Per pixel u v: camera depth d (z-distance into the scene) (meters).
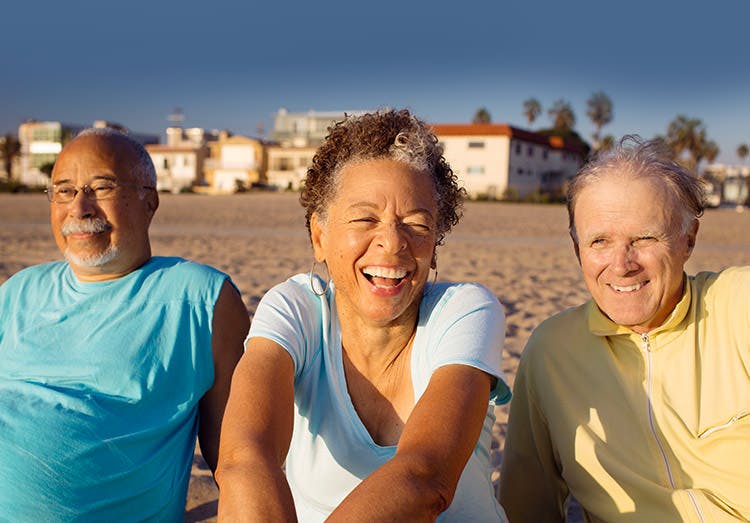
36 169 77.81
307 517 1.93
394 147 1.74
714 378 1.96
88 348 2.36
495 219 25.64
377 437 1.85
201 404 2.53
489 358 1.72
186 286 2.47
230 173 65.38
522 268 10.97
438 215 1.85
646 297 1.96
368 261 1.74
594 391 2.07
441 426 1.51
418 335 1.86
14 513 2.01
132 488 2.16
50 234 15.27
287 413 1.69
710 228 23.48
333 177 1.79
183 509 2.40
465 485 1.84
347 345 1.88
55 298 2.56
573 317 2.17
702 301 2.03
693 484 1.94
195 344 2.41
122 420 2.23
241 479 1.44
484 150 53.38
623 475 1.98
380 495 1.35
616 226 1.95
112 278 2.58
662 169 1.95
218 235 16.47
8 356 2.46
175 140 77.94
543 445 2.29
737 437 1.90
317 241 1.93
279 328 1.80
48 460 2.04
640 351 2.04
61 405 2.19
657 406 1.98
